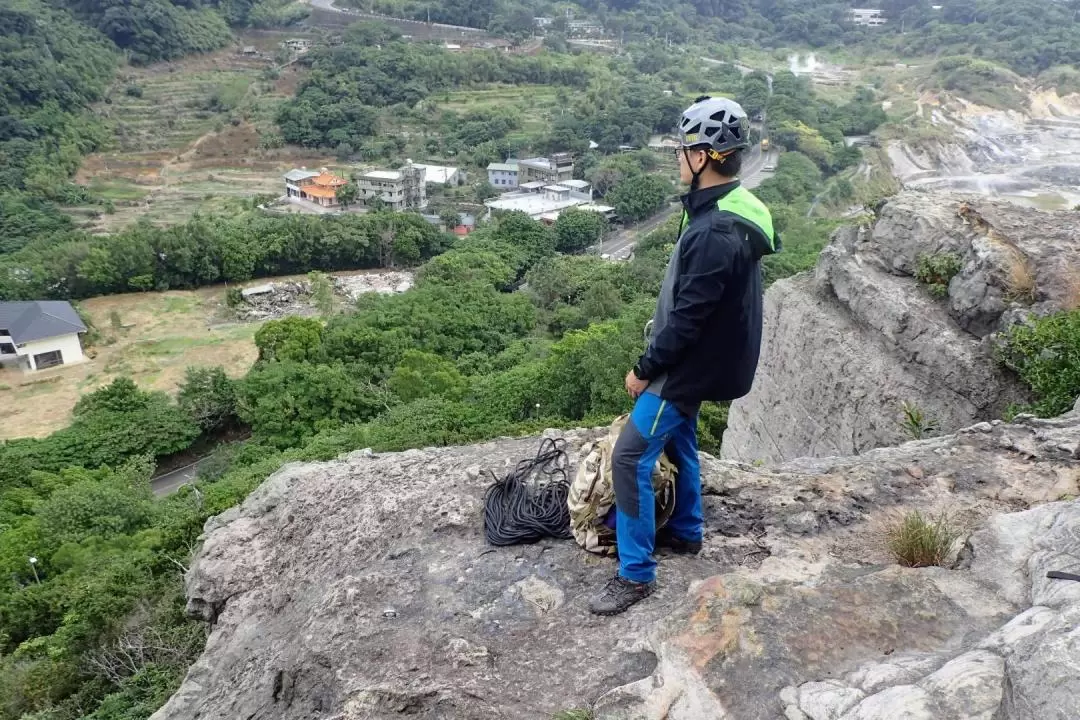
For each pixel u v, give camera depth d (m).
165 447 25.48
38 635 14.64
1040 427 5.21
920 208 8.83
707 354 3.09
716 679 2.75
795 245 42.28
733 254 2.87
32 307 35.03
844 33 126.19
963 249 8.10
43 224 57.59
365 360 30.77
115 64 88.25
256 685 3.75
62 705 10.59
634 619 3.41
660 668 2.88
